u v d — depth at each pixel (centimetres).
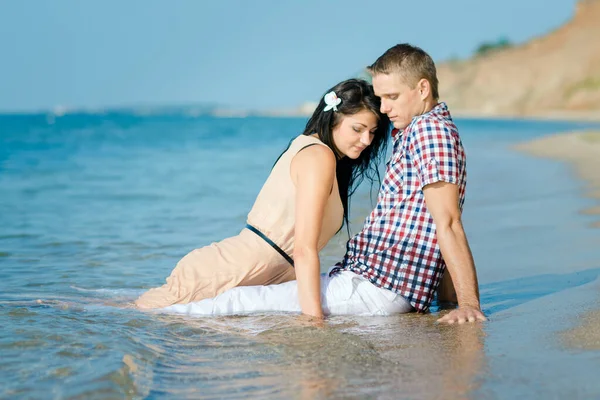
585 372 281
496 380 277
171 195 1082
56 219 830
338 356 315
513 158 1777
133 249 639
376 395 267
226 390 279
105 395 271
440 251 386
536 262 533
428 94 384
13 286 488
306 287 387
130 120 9119
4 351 321
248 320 382
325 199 389
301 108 19038
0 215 861
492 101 10206
